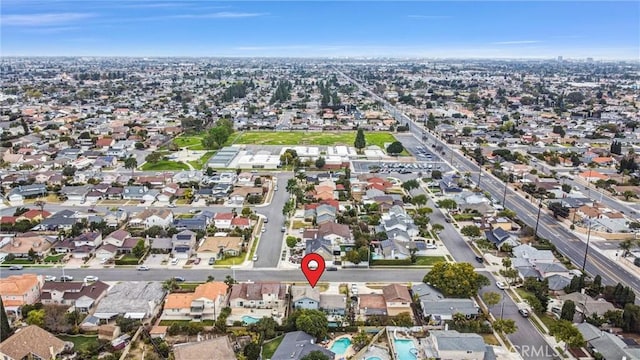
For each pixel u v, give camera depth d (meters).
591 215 123.25
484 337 72.81
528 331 74.75
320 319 72.81
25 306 78.38
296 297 80.25
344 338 72.75
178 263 97.12
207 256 100.19
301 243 105.69
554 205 128.00
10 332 70.94
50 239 105.69
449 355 67.00
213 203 134.25
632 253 102.62
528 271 92.62
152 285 85.31
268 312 80.12
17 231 111.94
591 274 94.88
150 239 105.44
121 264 96.75
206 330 73.44
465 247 106.56
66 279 89.69
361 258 96.06
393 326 74.75
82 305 79.81
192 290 85.44
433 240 109.69
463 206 129.25
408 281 91.00
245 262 97.69
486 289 88.06
